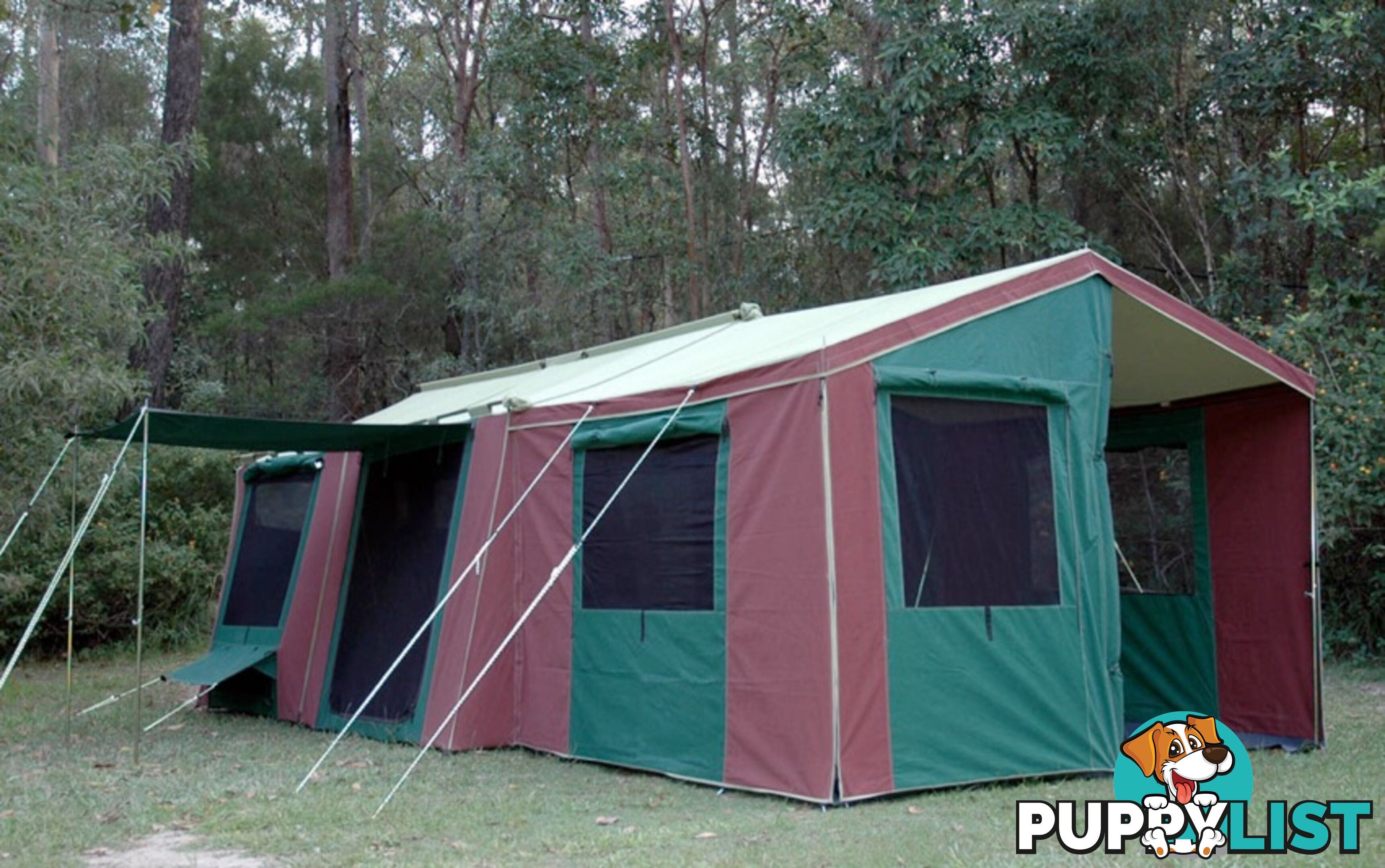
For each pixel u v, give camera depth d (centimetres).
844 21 1625
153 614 1248
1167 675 776
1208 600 754
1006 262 1419
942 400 592
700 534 613
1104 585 623
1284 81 1223
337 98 2148
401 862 452
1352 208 1066
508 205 1830
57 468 833
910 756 552
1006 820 504
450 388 1046
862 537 553
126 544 1232
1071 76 1316
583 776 627
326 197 2520
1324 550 1051
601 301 1678
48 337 871
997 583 591
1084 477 625
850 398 561
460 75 2106
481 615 710
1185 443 777
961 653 573
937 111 1357
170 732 812
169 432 720
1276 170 1216
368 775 627
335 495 875
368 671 788
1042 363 623
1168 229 1427
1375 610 1048
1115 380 741
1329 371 1009
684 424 620
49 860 459
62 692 1004
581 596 683
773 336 712
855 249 1361
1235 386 743
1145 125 1361
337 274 2128
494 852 467
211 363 2031
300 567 888
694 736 602
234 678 920
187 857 465
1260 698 721
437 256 2008
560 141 1714
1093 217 1434
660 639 628
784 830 488
